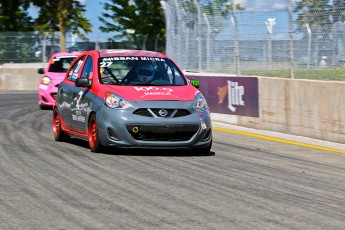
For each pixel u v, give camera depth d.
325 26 41.97
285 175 25.91
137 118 29.16
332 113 37.59
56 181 23.34
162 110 29.38
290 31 44.28
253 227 17.19
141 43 92.56
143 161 28.30
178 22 58.84
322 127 38.34
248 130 43.34
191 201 20.34
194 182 23.64
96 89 31.11
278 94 41.84
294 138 39.25
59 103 34.91
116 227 16.95
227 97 47.06
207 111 30.53
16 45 91.56
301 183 24.14
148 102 29.53
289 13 44.34
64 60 58.12
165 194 21.33
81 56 35.09
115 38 92.19
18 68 88.62
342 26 40.97
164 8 61.72
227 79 47.00
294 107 40.50
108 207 19.27
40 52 91.62
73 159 28.56
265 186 23.27
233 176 25.22
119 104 29.55
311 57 42.88
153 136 29.25
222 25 51.62
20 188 22.00
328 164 29.62
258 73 47.53
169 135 29.33
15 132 38.59
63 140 35.16
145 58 33.00
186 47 57.34
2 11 130.62
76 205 19.48
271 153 32.75
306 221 18.03
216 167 27.30
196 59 55.62
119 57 32.81
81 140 35.59
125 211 18.78
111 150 31.31
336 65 41.22
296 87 40.28
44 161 27.91
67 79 35.44
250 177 25.09
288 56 44.59
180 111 29.67
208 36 53.78
